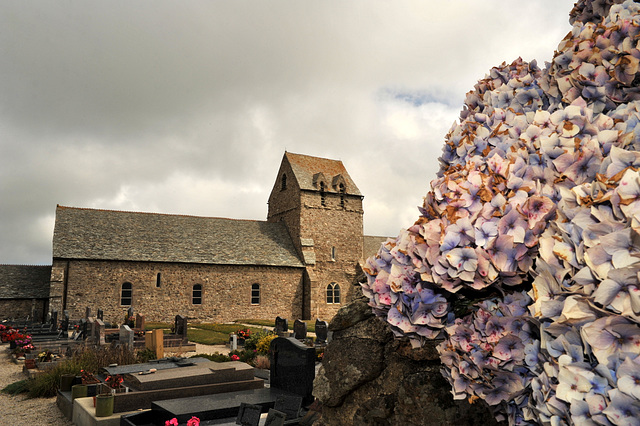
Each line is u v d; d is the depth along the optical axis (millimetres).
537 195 2027
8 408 11367
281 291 38094
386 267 2607
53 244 31594
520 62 3238
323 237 41312
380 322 3443
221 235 39062
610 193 1605
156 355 16688
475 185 2164
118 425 8672
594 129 2084
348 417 3555
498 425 2820
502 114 2699
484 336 2197
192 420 7070
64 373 12617
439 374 3031
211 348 23156
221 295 35594
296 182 41719
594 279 1583
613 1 2879
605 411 1487
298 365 9477
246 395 9406
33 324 29281
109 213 36719
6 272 34844
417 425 3041
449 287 2119
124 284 32625
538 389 1923
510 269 2000
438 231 2166
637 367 1423
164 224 37938
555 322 1711
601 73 2258
